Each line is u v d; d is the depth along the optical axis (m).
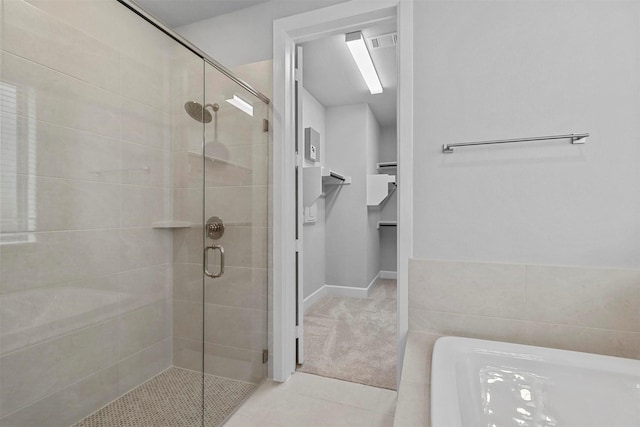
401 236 1.56
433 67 1.51
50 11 1.30
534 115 1.36
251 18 1.94
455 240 1.48
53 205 1.33
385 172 5.04
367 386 1.85
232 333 1.74
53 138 1.32
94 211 1.48
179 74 1.63
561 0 1.33
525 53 1.38
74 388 1.40
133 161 1.63
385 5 1.60
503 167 1.41
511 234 1.40
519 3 1.38
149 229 1.70
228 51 2.00
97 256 1.49
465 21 1.46
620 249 1.27
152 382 1.64
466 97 1.46
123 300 1.59
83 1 1.42
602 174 1.29
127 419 1.47
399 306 1.56
